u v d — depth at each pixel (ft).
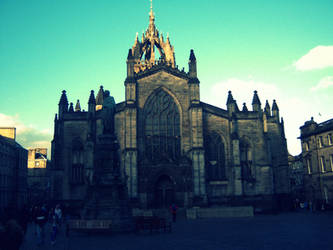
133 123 197.47
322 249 64.95
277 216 171.22
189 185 192.24
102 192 99.25
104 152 103.76
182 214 176.65
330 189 240.12
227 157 208.23
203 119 211.61
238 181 199.93
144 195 189.16
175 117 209.77
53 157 199.31
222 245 72.95
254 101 217.56
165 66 213.05
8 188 316.40
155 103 209.87
